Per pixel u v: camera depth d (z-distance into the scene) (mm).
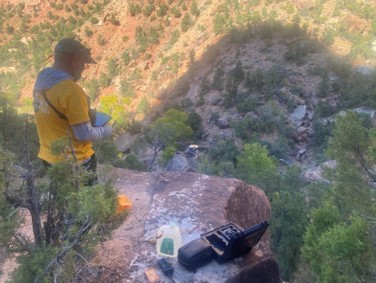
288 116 56844
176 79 80000
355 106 56875
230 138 51094
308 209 20219
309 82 63781
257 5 87062
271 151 49219
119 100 85062
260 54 72625
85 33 104000
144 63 91438
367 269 7570
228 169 29938
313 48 70625
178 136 42750
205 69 77438
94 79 89938
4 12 114500
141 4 101312
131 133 59375
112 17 102312
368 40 74000
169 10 99125
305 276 18969
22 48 106312
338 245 7758
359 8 79188
